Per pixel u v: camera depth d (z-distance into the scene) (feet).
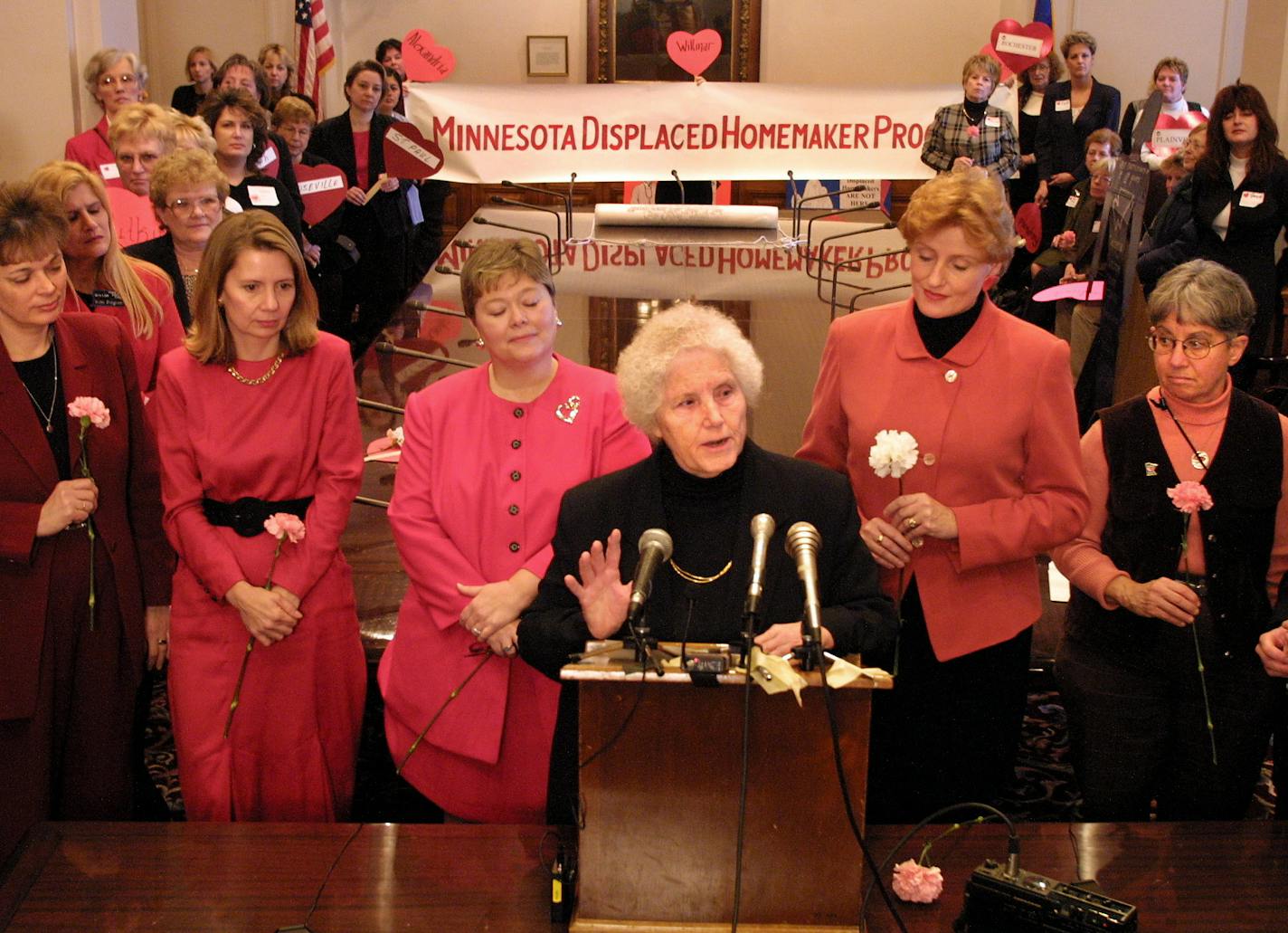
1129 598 8.17
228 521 8.70
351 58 36.81
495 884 6.23
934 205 7.61
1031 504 7.87
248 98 17.97
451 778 8.56
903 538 7.84
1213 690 8.25
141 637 9.34
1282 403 15.28
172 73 34.09
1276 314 20.04
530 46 36.99
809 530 5.85
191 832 6.70
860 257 24.75
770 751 5.67
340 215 23.53
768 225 28.81
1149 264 19.42
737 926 5.82
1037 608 8.23
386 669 8.86
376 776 11.13
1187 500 7.93
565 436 8.38
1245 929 5.91
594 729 5.72
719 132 24.12
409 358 17.56
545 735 8.38
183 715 8.73
